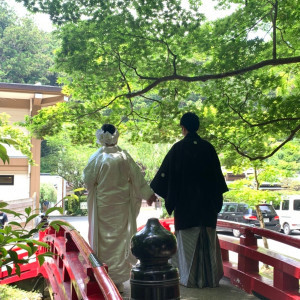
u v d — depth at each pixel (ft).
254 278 18.63
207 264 18.61
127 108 33.53
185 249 18.37
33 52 191.62
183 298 17.03
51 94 69.21
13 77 176.35
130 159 19.56
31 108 70.74
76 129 33.24
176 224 18.61
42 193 128.88
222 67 28.55
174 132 32.55
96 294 10.84
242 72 26.58
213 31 28.50
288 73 31.12
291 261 16.61
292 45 29.84
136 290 7.96
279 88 31.63
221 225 23.59
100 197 18.97
